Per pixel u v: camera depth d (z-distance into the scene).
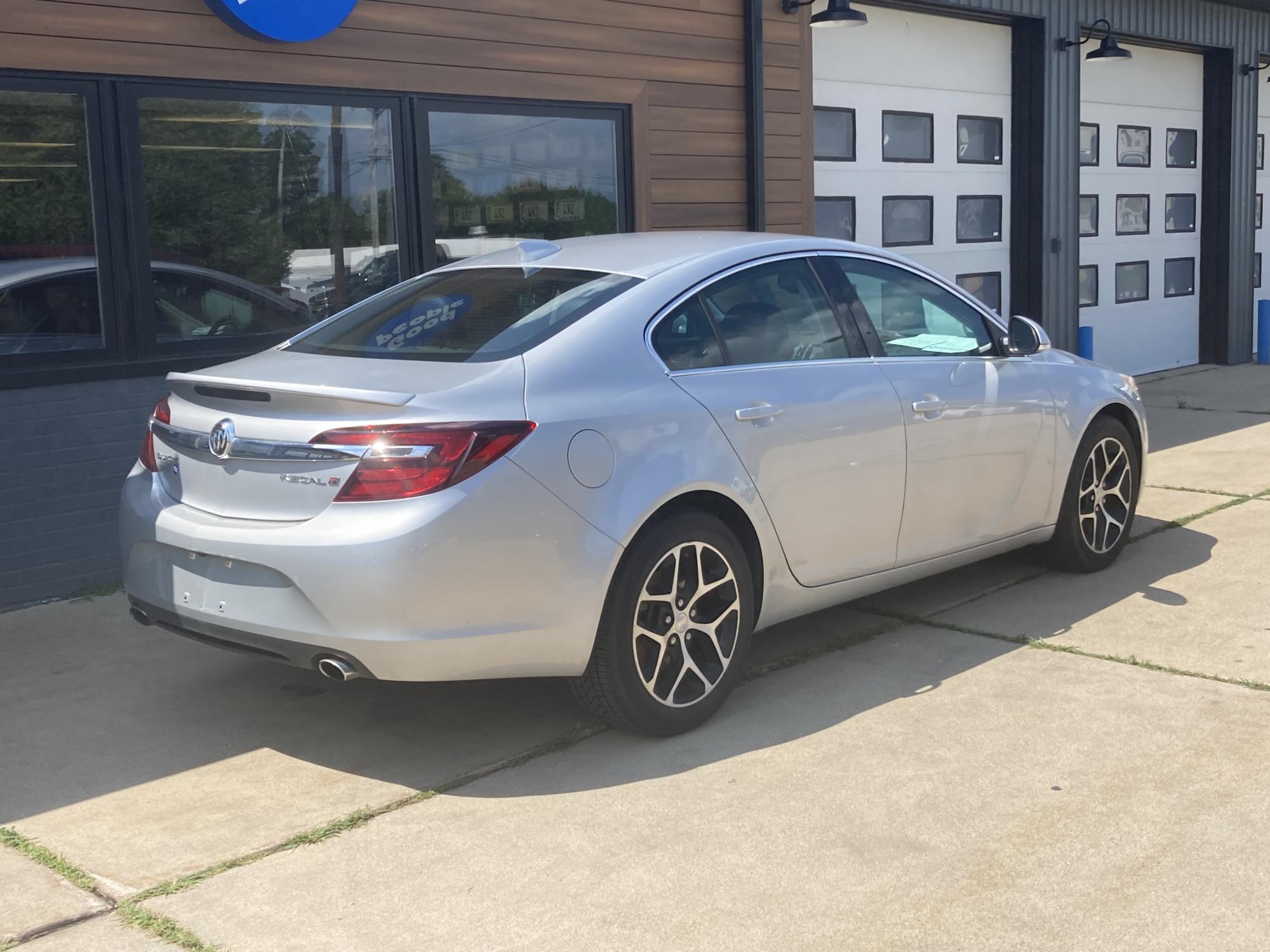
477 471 3.28
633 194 7.75
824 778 3.49
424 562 3.21
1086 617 4.89
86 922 2.82
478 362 3.58
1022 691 4.11
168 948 2.71
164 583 3.66
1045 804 3.29
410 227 6.69
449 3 6.70
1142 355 12.84
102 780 3.60
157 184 5.73
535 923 2.78
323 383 3.50
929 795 3.37
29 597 5.41
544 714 4.05
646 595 3.65
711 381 3.89
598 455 3.50
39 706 4.20
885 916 2.78
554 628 3.43
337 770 3.64
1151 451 8.56
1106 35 11.35
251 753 3.78
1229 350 13.50
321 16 6.09
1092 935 2.68
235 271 6.04
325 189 6.35
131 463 5.67
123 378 5.62
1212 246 13.40
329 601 3.25
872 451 4.30
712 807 3.34
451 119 6.84
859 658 4.49
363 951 2.69
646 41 7.67
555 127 7.34
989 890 2.88
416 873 3.02
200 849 3.17
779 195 8.60
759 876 2.96
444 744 3.82
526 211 7.26
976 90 10.51
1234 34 12.93
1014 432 4.91
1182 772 3.46
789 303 4.29
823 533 4.20
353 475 3.26
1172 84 12.75
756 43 8.16
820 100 9.25
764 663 4.47
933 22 10.07
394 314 4.15
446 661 3.29
